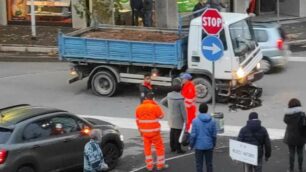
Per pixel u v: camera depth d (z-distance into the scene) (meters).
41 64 45.66
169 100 26.23
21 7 56.66
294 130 22.45
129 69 36.00
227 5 58.59
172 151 26.89
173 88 26.12
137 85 38.62
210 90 34.16
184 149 27.36
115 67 36.31
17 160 21.64
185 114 26.03
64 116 23.77
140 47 34.94
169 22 54.97
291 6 61.72
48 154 22.70
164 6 54.75
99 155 20.52
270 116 32.03
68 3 55.41
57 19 55.94
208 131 22.11
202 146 22.06
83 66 37.31
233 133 29.50
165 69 35.09
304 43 51.38
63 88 38.88
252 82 36.19
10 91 38.12
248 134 20.75
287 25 58.06
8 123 22.39
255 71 35.81
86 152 20.36
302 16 61.38
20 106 24.58
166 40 35.31
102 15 50.56
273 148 26.95
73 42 36.72
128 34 37.44
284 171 23.84
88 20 52.16
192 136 22.20
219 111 33.22
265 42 40.78
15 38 51.22
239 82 34.06
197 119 22.22
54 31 53.81
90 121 25.48
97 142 20.80
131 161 26.16
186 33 35.44
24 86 39.34
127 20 52.16
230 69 33.78
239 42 34.44
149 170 24.48
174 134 26.52
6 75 42.28
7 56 47.34
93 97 36.88
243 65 34.19
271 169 24.14
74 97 36.88
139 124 24.34
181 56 34.16
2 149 21.42
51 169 22.86
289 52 45.66
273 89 37.28
